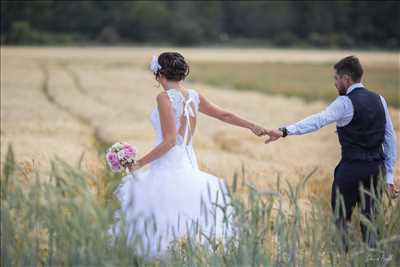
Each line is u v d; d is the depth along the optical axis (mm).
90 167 16062
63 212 8328
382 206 9555
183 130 11367
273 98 67125
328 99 71312
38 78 92438
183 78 11469
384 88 84812
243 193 16625
